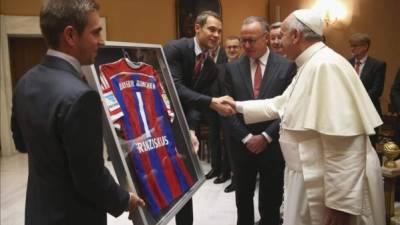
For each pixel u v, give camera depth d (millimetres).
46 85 1126
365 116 1535
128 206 1250
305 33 1667
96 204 1201
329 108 1534
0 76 6090
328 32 5418
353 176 1510
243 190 2479
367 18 4938
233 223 3152
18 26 6156
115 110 1438
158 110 1737
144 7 6523
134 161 1481
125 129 1470
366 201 1593
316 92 1568
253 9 6750
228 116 2340
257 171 2482
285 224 1787
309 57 1670
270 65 2369
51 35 1150
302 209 1690
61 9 1122
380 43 4832
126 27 6488
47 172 1161
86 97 1078
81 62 1210
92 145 1091
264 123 2404
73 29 1132
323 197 1611
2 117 6129
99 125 1129
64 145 1081
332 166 1531
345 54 5227
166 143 1728
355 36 3959
